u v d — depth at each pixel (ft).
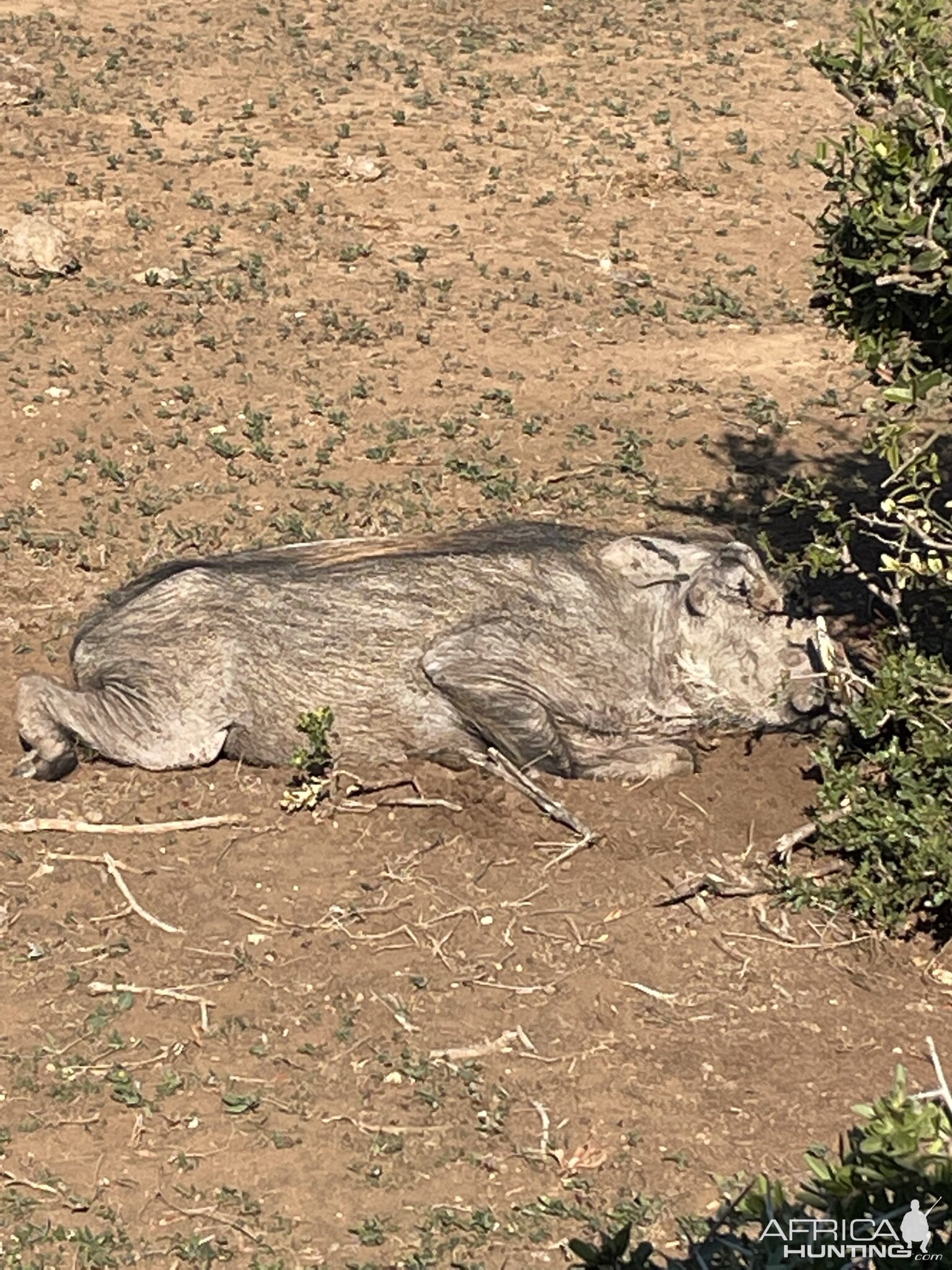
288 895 15.76
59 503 19.65
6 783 16.51
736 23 33.91
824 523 19.40
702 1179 14.16
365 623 16.87
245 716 16.80
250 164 26.14
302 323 22.65
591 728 16.96
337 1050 14.79
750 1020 15.14
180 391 21.24
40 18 31.94
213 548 18.95
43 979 15.15
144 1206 13.93
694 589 17.11
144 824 16.22
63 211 24.61
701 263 24.50
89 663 17.02
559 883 15.93
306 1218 13.89
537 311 23.18
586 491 20.04
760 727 17.15
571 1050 14.87
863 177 15.88
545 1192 14.08
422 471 20.25
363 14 33.65
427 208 25.45
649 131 28.32
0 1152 14.15
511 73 30.63
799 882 15.83
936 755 15.61
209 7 33.37
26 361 21.61
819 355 22.62
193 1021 14.93
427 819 16.38
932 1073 14.84
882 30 15.94
